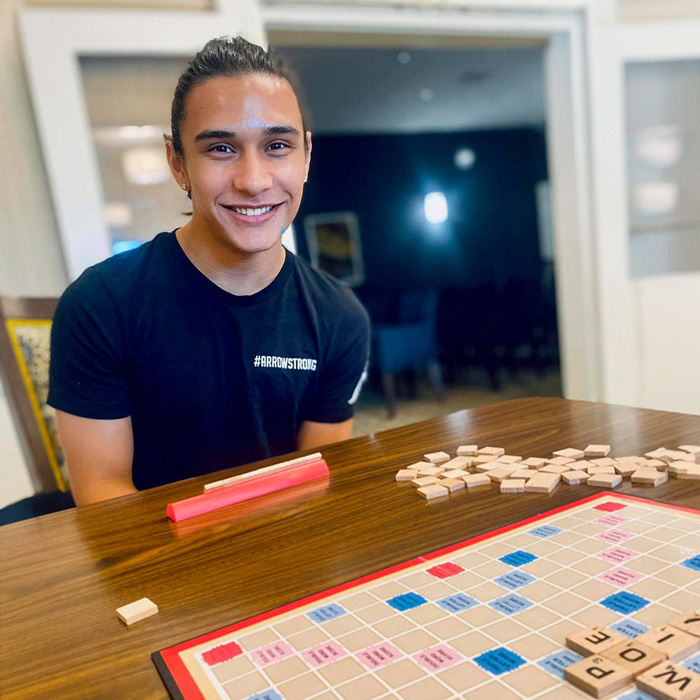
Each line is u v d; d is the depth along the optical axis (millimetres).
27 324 1401
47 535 764
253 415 1192
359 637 488
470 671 437
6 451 2086
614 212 2959
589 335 3105
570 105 2961
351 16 2555
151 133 2266
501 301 5785
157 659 482
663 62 2986
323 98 5820
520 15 2789
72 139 2082
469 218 8266
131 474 1136
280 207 998
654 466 766
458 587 548
